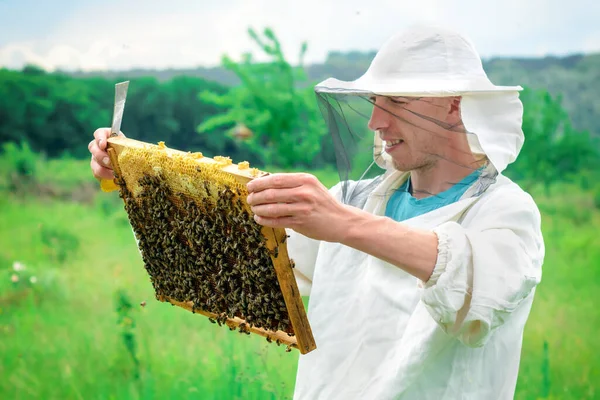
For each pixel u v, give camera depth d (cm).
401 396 215
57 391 448
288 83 1345
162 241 235
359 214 189
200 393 417
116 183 240
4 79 1719
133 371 451
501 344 220
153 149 217
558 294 690
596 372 471
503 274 193
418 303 215
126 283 712
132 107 1794
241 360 455
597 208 1259
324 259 250
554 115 1409
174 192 217
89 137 1770
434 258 192
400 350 214
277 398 383
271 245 190
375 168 259
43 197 1327
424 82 218
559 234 996
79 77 1872
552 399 419
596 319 600
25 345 523
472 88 209
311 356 241
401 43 228
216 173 195
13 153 1485
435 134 223
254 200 181
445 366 214
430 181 235
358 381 224
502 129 214
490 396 221
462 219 219
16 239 946
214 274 220
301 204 180
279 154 1348
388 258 191
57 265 807
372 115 229
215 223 204
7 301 651
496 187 220
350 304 236
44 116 1738
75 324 582
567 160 1422
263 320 212
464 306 196
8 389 448
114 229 1044
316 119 1342
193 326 564
